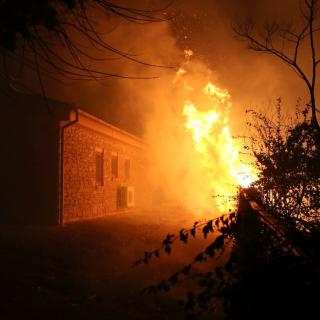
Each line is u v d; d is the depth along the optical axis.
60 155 15.09
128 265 8.85
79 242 11.45
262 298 2.66
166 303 6.25
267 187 6.04
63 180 15.33
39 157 15.09
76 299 6.40
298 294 2.16
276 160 6.03
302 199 5.72
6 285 6.89
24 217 15.02
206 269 7.85
